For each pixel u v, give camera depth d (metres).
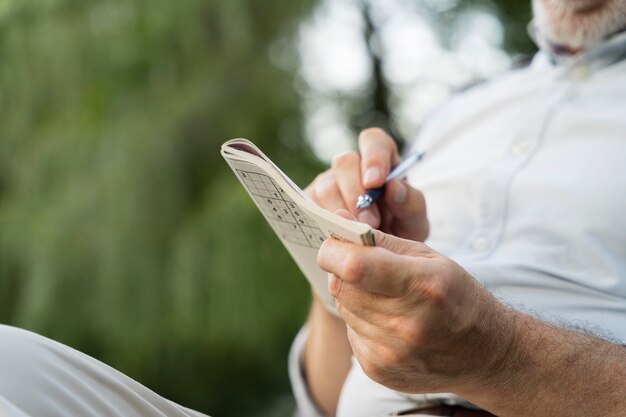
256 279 3.48
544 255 1.00
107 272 3.50
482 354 0.72
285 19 3.59
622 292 0.94
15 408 0.61
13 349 0.70
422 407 0.96
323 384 1.21
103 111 3.74
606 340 0.81
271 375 3.72
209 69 3.66
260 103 3.71
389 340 0.68
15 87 3.65
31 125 3.71
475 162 1.17
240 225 3.49
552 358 0.76
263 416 3.77
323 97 3.92
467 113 1.26
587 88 1.12
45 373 0.70
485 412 0.92
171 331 3.54
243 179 0.79
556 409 0.77
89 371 0.74
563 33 1.19
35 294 3.54
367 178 0.96
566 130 1.08
